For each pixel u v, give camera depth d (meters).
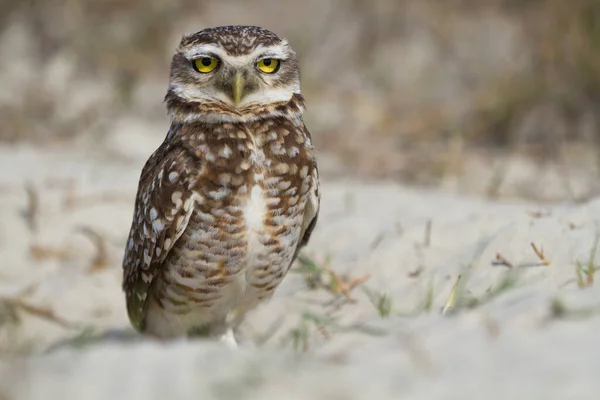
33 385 6.08
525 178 16.56
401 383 5.87
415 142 18.69
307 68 22.52
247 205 8.82
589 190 15.56
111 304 12.28
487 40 22.97
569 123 18.81
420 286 10.23
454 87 22.06
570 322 6.55
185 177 8.84
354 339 7.90
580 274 8.80
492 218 11.12
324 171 17.06
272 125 9.09
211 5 25.06
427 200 13.36
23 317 11.56
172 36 23.89
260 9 25.31
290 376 5.99
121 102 20.80
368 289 10.48
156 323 9.70
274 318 10.56
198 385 5.94
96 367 6.26
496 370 5.96
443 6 23.92
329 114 20.31
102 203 14.34
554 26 19.89
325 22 24.22
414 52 23.22
